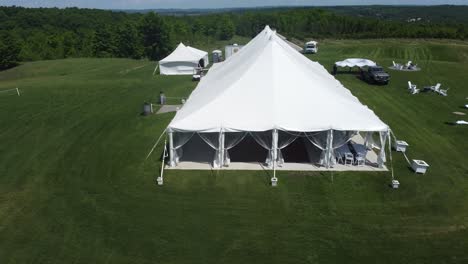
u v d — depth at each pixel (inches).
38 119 804.6
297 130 515.5
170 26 2898.6
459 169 544.1
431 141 650.2
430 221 420.2
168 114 822.5
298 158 574.6
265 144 541.3
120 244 379.9
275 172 531.2
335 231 401.7
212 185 498.0
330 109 544.1
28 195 478.3
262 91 563.8
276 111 537.0
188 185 498.6
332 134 526.3
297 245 379.2
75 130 727.1
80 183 509.0
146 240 386.0
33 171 546.3
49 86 1170.0
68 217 428.1
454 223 416.2
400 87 1061.8
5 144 655.1
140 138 675.4
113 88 1125.1
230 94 563.2
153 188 492.4
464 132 694.5
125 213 434.9
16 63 2014.0
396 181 487.8
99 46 2482.8
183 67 1337.4
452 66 1384.1
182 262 354.6
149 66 1658.5
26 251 370.0
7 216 430.6
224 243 381.4
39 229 406.0
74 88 1133.7
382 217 427.2
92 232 399.9
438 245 379.9
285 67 601.9
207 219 422.6
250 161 564.7
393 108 849.5
